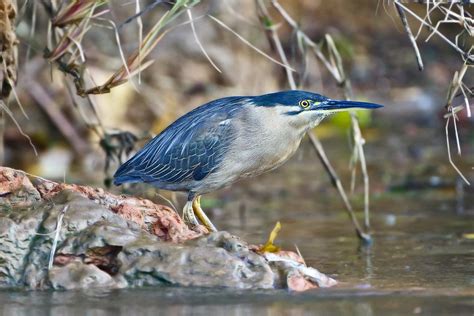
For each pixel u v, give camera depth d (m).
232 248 9.95
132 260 9.83
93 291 9.62
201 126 11.38
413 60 26.23
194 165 11.37
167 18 11.00
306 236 13.80
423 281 10.36
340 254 12.35
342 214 15.63
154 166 11.50
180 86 22.66
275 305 9.04
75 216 10.16
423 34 26.66
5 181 10.68
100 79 20.67
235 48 22.97
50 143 20.64
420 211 15.67
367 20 27.36
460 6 10.46
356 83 25.28
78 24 11.29
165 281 9.70
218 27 22.81
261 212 15.89
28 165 19.62
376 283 10.21
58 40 12.38
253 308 8.93
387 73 25.66
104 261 10.00
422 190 17.52
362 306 9.04
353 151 13.49
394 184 18.03
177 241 10.17
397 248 12.73
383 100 24.61
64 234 10.09
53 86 20.88
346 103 11.45
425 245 12.90
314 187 18.11
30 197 10.63
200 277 9.70
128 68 11.10
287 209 16.14
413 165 19.67
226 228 14.49
